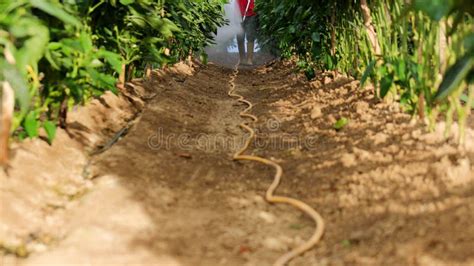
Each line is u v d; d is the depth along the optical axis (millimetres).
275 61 9742
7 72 2080
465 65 1947
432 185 2252
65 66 2594
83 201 2295
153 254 1885
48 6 2285
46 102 2676
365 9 3900
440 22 2740
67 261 1815
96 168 2680
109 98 3818
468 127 3047
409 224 1934
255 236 2115
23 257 1877
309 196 2484
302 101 4695
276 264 1848
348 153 2854
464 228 1773
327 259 1875
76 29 2854
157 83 5207
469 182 2240
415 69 2812
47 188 2375
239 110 4832
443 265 1613
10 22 2250
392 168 2502
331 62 4973
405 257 1718
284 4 5078
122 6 3350
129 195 2338
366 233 1967
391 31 3436
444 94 1964
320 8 4863
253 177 2828
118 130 3455
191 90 5605
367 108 3635
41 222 2117
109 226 2064
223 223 2215
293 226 2215
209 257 1918
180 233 2080
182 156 3053
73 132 3039
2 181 2215
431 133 2850
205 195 2518
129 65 4387
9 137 2467
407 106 3316
